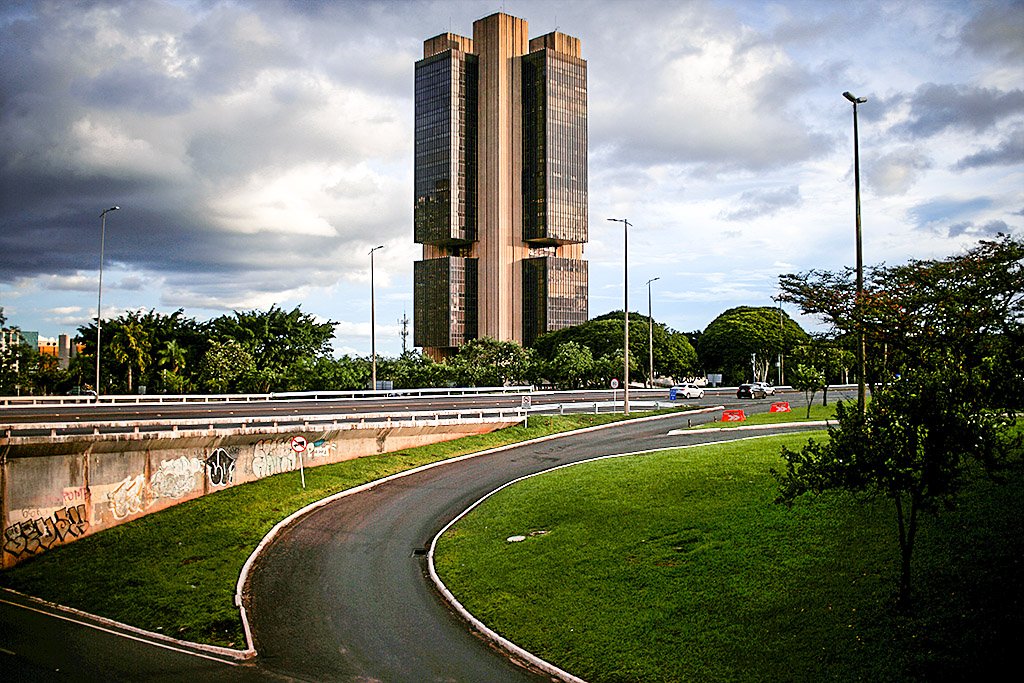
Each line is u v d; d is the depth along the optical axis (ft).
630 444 154.30
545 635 72.74
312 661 71.20
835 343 94.63
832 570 71.56
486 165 634.84
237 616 82.48
